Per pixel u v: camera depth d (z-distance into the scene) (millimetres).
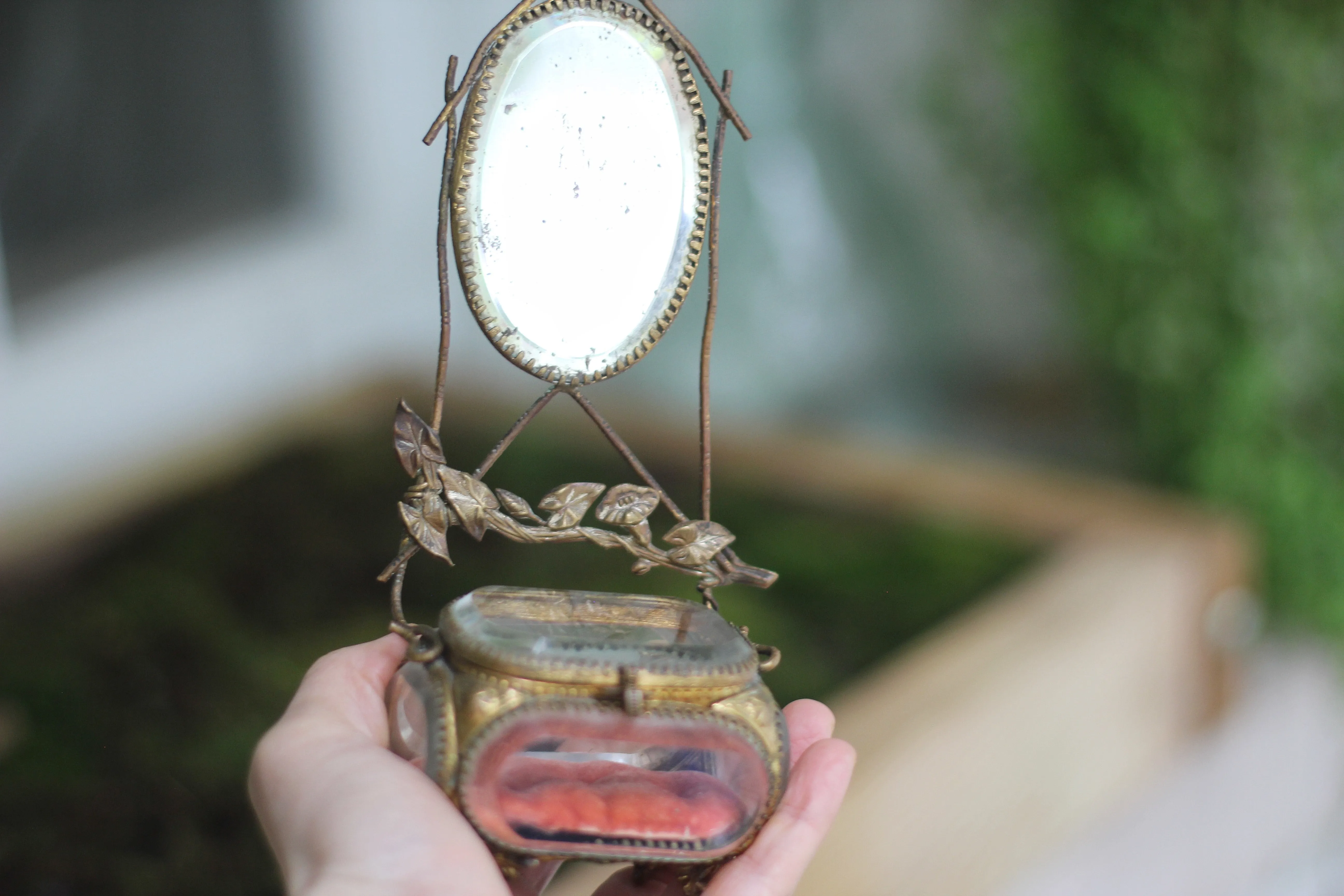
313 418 1114
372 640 796
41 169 1080
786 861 550
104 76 1123
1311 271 1113
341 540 910
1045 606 805
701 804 542
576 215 563
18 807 708
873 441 1156
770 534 922
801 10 1435
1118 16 1060
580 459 1035
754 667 549
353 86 1283
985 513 951
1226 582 928
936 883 726
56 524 922
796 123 1440
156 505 958
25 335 1044
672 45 567
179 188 1194
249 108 1233
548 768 548
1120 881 868
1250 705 1059
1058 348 1583
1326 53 1060
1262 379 1086
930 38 1415
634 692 530
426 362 1247
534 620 557
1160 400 1140
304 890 519
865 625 807
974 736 732
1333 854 1212
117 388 1104
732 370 1363
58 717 753
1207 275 1087
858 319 1495
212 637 799
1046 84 1109
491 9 1370
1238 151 1066
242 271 1213
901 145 1511
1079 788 803
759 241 1389
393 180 1343
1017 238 1430
